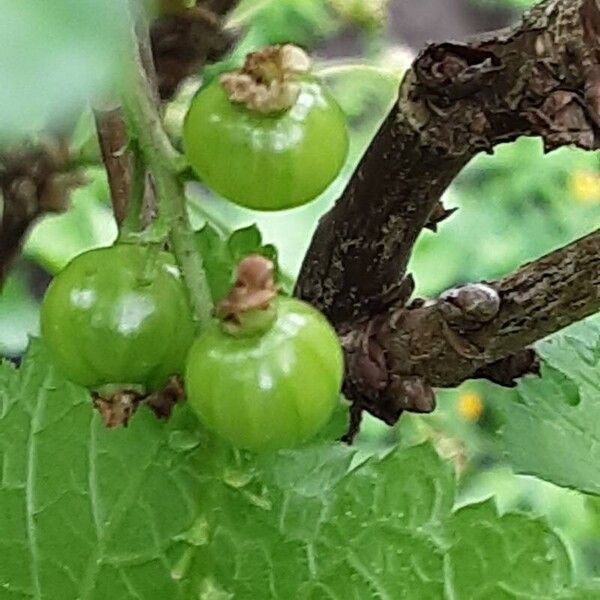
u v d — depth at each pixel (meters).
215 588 0.09
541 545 0.09
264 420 0.07
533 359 0.11
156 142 0.07
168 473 0.09
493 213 0.30
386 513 0.09
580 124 0.08
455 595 0.09
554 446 0.11
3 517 0.09
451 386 0.10
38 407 0.09
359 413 0.10
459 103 0.09
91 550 0.09
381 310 0.10
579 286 0.09
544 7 0.08
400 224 0.10
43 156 0.10
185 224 0.07
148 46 0.07
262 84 0.07
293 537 0.09
